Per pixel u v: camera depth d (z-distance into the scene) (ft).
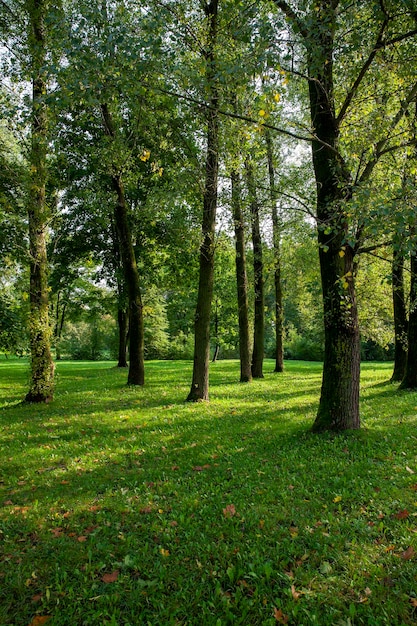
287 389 54.29
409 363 47.01
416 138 23.73
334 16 18.92
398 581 11.75
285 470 20.70
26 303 47.78
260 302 73.61
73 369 92.89
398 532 14.24
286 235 65.77
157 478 20.70
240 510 16.44
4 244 42.88
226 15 21.61
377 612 10.60
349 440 24.81
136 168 55.16
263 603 11.14
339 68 25.41
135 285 59.72
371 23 21.30
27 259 44.55
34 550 14.10
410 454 22.24
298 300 96.02
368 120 25.48
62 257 87.76
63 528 15.64
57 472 21.91
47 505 17.66
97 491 19.22
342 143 27.32
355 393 26.73
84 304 99.96
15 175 43.21
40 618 10.70
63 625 10.61
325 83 25.07
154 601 11.29
